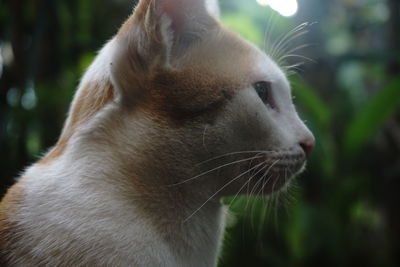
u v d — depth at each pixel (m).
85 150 0.41
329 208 0.83
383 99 0.75
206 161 0.42
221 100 0.41
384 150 0.96
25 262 0.39
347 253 0.83
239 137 0.42
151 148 0.41
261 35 0.87
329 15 1.29
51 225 0.39
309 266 0.78
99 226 0.39
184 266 0.42
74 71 0.81
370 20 1.32
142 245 0.39
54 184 0.40
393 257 0.93
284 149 0.42
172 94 0.41
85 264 0.38
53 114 0.71
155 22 0.40
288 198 0.58
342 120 0.96
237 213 0.53
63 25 0.79
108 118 0.41
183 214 0.42
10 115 0.71
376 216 1.03
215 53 0.42
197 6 0.42
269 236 0.74
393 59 0.98
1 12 0.80
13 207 0.41
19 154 0.71
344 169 0.86
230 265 0.71
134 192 0.40
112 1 0.92
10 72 0.78
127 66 0.40
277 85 0.43
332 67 1.05
